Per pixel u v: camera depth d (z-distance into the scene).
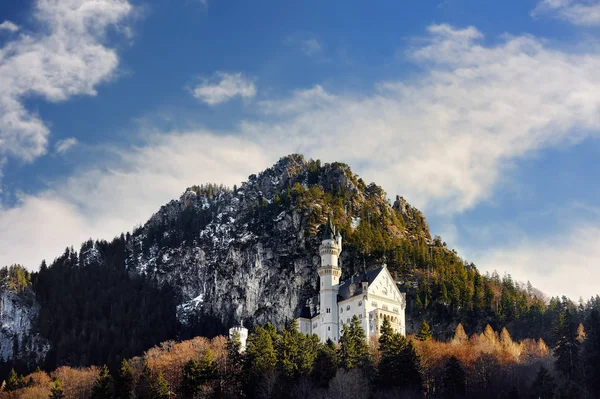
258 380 156.38
